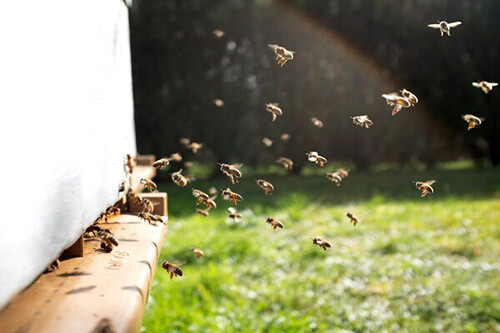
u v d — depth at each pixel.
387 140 16.72
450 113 16.77
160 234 2.24
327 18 15.83
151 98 15.12
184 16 15.05
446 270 6.79
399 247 7.86
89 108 1.79
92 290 1.37
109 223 2.43
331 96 16.14
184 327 4.81
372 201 11.18
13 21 1.07
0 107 0.99
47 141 1.26
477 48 16.56
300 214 10.00
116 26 2.60
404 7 15.99
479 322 5.18
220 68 15.49
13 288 1.02
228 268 6.74
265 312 5.46
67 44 1.51
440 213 10.06
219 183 15.05
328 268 6.91
